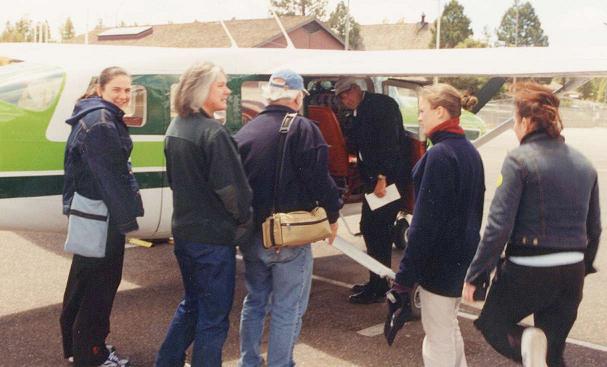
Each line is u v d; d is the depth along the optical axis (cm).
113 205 344
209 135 316
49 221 446
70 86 444
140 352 421
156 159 478
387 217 498
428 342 324
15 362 403
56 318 484
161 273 609
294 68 520
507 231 287
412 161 543
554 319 305
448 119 314
